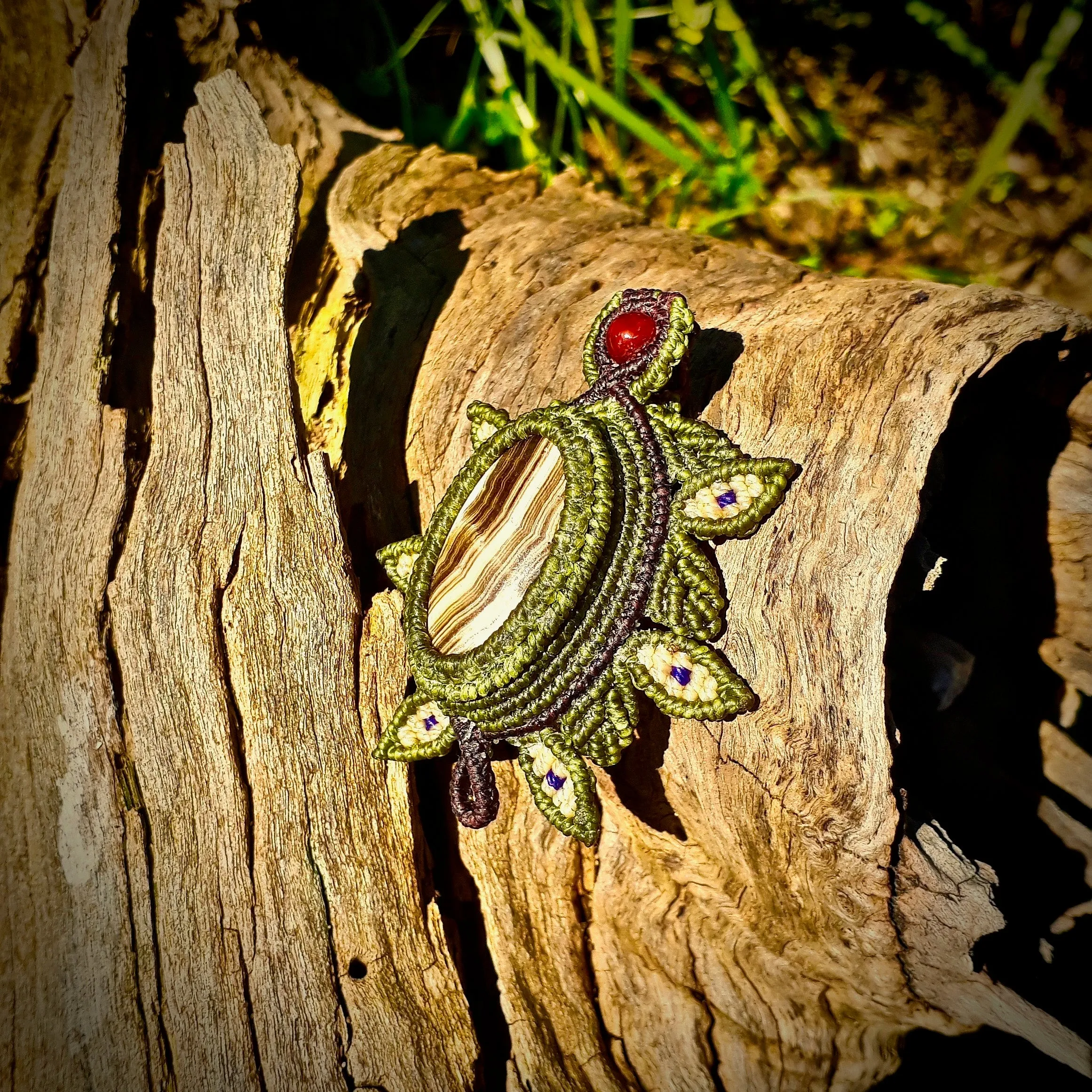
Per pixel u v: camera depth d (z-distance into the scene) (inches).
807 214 17.4
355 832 11.5
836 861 10.9
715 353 11.8
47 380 12.8
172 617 11.8
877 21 18.3
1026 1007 10.8
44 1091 11.1
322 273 14.7
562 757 10.7
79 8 13.4
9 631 12.3
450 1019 11.2
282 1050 11.0
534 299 13.2
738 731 11.1
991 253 16.5
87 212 13.0
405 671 11.9
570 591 10.5
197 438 12.3
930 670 12.0
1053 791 12.3
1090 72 17.0
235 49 15.2
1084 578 12.1
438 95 19.2
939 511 12.2
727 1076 11.4
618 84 17.4
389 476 13.0
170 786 11.6
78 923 11.4
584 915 11.9
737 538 10.8
